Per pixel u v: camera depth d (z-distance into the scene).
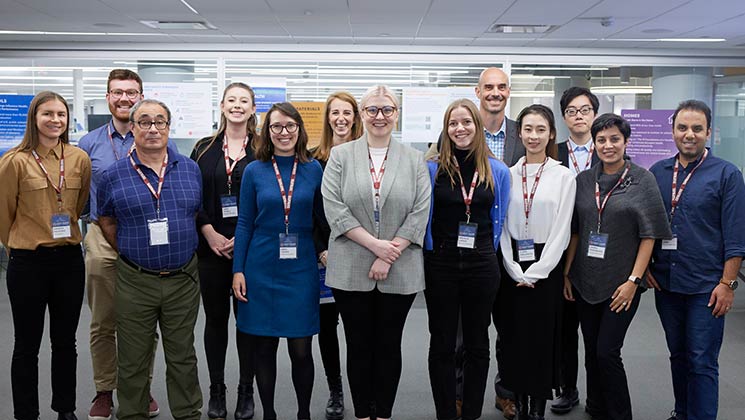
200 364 3.87
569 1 5.08
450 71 7.34
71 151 2.80
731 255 2.62
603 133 2.69
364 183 2.55
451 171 2.63
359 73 7.32
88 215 3.05
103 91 7.18
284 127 2.66
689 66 7.45
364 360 2.65
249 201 2.74
